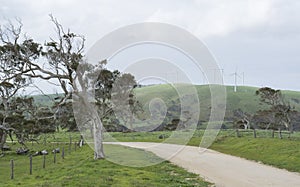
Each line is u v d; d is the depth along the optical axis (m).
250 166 25.50
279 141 36.84
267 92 62.34
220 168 24.39
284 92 127.94
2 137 42.16
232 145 39.91
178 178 19.56
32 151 42.41
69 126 48.97
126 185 16.59
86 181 17.50
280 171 23.00
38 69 30.67
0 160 35.22
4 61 32.47
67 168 24.38
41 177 21.47
